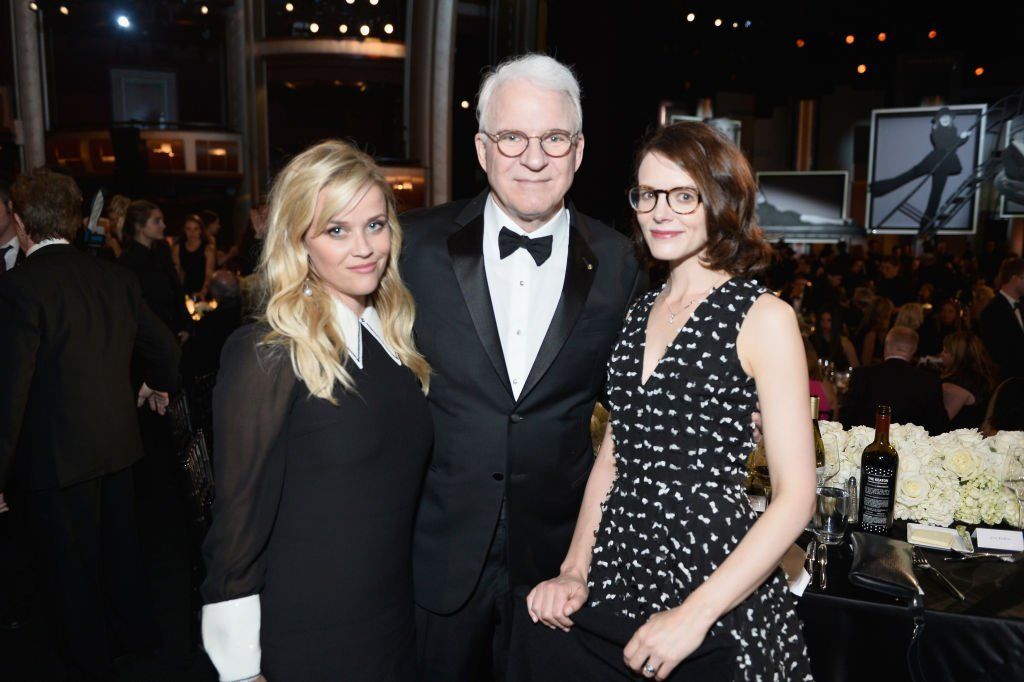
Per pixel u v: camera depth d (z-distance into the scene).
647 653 1.23
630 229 1.88
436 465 1.80
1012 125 9.73
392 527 1.41
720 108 16.25
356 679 1.37
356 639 1.36
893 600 1.73
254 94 16.70
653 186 1.38
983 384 4.12
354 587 1.35
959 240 16.25
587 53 7.46
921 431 2.28
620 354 1.50
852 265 11.51
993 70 14.34
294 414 1.32
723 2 11.44
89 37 17.09
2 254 3.29
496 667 1.89
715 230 1.37
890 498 2.13
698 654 1.27
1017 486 2.12
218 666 1.27
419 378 1.57
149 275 4.68
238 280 3.57
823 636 1.78
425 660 1.85
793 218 13.95
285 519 1.34
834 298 5.63
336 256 1.33
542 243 1.77
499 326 1.79
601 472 1.61
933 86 14.72
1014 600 1.74
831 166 18.14
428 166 15.41
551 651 1.44
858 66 13.54
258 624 1.30
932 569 1.86
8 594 3.21
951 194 10.36
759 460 2.23
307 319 1.32
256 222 3.66
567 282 1.79
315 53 16.53
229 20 16.42
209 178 16.56
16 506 3.74
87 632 2.49
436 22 14.91
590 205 7.66
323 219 1.30
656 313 1.48
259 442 1.27
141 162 11.66
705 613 1.22
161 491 4.59
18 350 2.22
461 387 1.76
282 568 1.33
